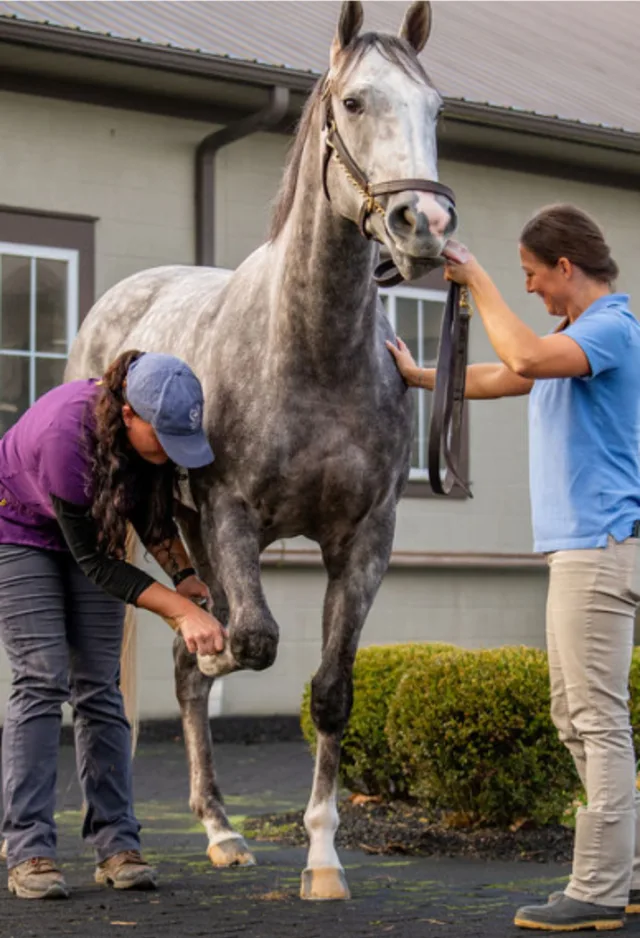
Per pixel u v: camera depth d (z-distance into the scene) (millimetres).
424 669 6891
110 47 10961
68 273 11648
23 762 5266
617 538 4707
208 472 5516
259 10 13742
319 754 5578
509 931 4664
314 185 5129
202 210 12148
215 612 6031
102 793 5527
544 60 16266
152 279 7020
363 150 4711
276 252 5453
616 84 16109
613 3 20500
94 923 4809
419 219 4457
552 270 4973
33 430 5082
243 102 12281
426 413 13336
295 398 5324
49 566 5281
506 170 13984
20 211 11438
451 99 12547
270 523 5539
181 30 12078
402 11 15859
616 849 4645
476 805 6820
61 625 5312
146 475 5160
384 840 6715
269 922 4852
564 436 4824
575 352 4680
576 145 13836
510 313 4699
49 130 11570
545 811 6711
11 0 11352
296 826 7250
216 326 5695
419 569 13195
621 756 4691
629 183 14898
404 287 13258
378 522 5617
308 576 12445
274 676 12242
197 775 6402
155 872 5547
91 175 11750
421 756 6828
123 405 4973
